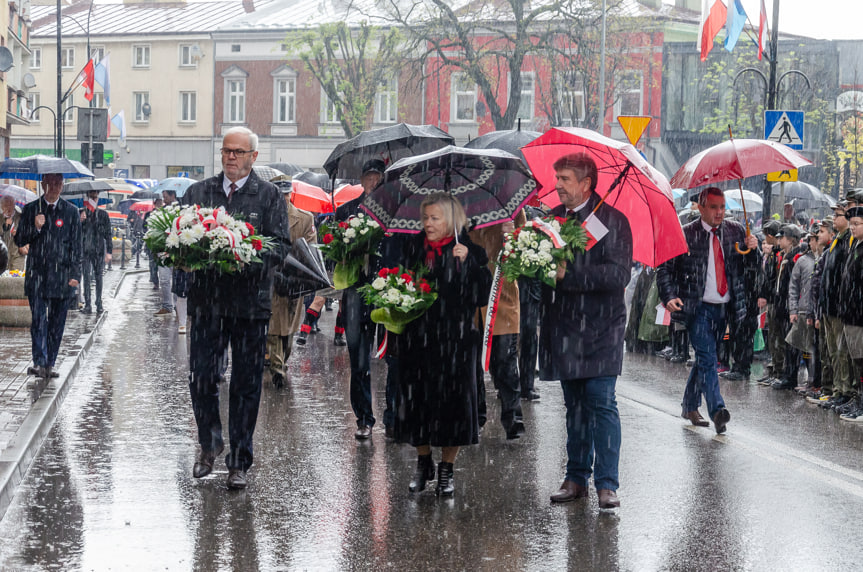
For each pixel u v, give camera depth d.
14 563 5.54
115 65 61.75
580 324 6.83
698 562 5.68
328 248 8.75
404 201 7.74
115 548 5.82
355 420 9.88
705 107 51.09
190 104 60.84
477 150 7.24
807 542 6.06
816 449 8.80
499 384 9.05
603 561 5.69
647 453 8.48
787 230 12.99
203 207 7.13
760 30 24.41
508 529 6.29
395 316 6.81
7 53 29.50
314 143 58.38
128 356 14.46
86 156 24.41
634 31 43.19
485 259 7.00
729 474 7.76
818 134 49.03
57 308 11.56
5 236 17.22
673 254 7.39
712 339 9.40
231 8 64.31
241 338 7.19
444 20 41.72
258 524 6.34
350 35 49.53
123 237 38.09
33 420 8.98
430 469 7.23
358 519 6.48
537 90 50.16
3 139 36.94
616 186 7.36
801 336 12.08
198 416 7.41
